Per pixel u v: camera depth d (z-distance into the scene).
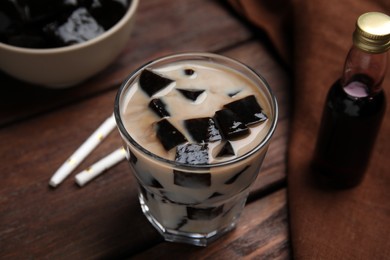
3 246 0.47
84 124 0.54
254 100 0.44
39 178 0.50
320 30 0.56
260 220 0.48
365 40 0.43
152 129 0.43
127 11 0.54
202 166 0.40
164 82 0.44
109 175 0.50
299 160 0.51
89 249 0.47
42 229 0.47
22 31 0.52
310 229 0.47
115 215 0.48
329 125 0.48
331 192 0.49
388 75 0.54
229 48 0.60
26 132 0.53
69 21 0.53
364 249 0.46
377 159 0.51
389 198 0.49
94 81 0.57
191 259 0.46
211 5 0.63
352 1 0.58
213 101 0.44
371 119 0.46
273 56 0.59
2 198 0.49
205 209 0.44
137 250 0.47
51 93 0.56
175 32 0.61
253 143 0.42
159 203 0.45
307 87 0.54
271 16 0.60
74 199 0.49
